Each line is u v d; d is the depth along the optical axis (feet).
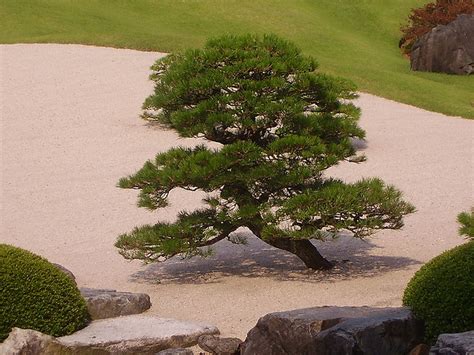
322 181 52.16
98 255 58.13
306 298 46.62
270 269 53.57
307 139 48.85
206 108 49.55
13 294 37.29
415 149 91.25
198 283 51.08
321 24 159.53
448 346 29.37
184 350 37.60
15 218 67.77
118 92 111.14
